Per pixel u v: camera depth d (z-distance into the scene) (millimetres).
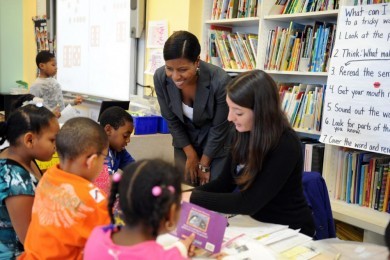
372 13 2145
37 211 1209
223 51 3119
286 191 1488
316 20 2744
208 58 3215
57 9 5441
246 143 1471
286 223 1499
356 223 2256
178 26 3455
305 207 1556
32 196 1354
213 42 3195
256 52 2867
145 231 896
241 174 1487
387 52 2092
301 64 2629
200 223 1194
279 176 1395
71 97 5223
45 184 1226
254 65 2889
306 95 2598
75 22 5059
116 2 4242
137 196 873
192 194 1424
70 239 1142
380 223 2174
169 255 902
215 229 1183
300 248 1273
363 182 2414
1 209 1357
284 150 1391
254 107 1363
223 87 2070
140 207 872
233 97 1379
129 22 4055
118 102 3312
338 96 2307
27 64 6215
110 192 985
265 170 1403
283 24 2895
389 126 2105
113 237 932
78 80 5113
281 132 1402
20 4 6137
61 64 5457
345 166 2486
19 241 1387
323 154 2559
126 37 4141
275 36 2742
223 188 1627
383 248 1279
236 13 3014
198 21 3406
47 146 1411
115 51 4344
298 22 2840
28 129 1367
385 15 2092
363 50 2188
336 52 2307
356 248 1294
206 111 2156
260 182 1404
